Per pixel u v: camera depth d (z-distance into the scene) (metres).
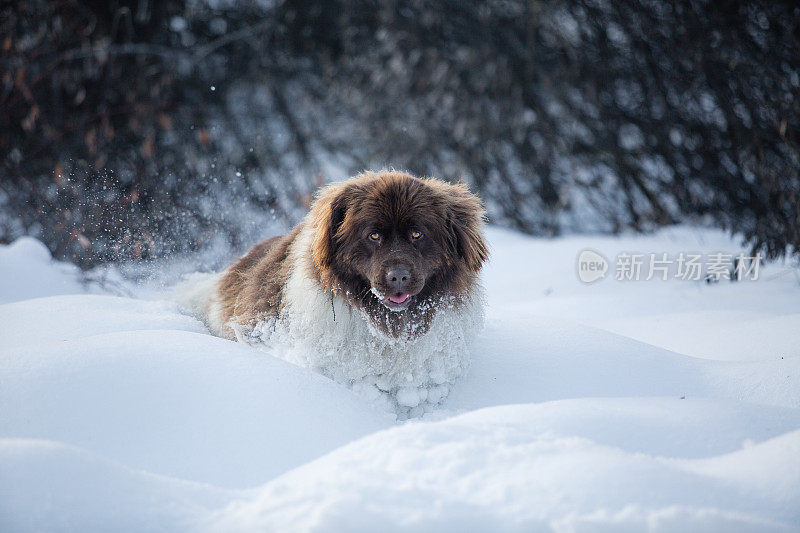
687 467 2.71
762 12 12.38
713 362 4.69
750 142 11.80
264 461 3.04
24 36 11.89
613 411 3.17
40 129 11.67
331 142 14.13
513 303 8.23
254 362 3.73
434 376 4.38
